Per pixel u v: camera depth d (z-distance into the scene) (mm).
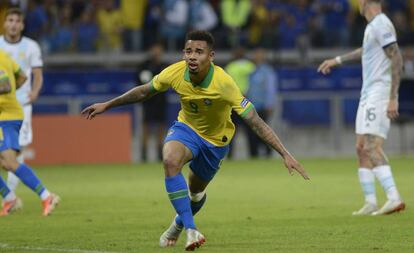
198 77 21328
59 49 76000
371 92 29484
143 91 22172
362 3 29672
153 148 66125
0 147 29625
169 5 75562
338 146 65875
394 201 29047
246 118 21234
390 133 68250
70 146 59625
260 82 60531
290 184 42250
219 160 22266
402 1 79750
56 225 27219
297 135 65438
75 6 77188
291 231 25266
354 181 43406
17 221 28328
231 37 75875
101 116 59969
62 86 70125
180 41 76375
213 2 77688
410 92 69750
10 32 34062
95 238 24062
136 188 41094
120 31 77000
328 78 72125
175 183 21062
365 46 29609
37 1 75688
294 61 77438
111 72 70688
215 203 33688
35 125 59125
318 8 78438
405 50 71000
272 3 77938
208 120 21734
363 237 23734
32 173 29812
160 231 25594
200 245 21016
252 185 41906
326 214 29672
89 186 42469
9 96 29438
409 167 52156
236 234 24750
